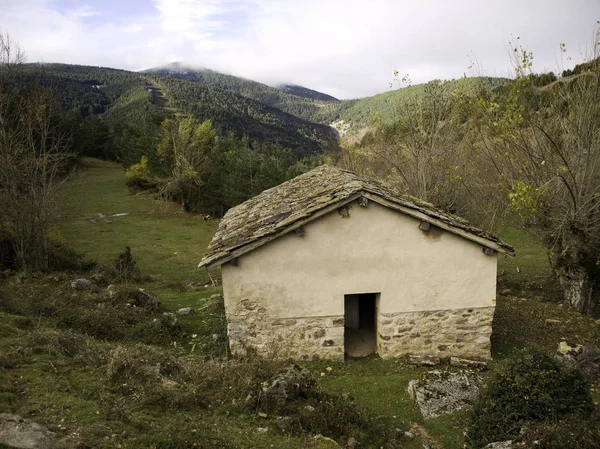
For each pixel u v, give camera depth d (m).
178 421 5.41
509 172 12.09
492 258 9.20
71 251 19.30
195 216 39.69
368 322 10.89
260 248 8.79
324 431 5.85
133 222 35.53
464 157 16.89
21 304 10.52
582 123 10.91
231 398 6.27
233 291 8.92
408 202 8.88
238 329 9.06
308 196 9.91
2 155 16.19
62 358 6.84
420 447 6.20
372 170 20.08
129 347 8.45
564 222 10.84
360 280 9.05
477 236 8.89
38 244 16.45
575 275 12.19
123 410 5.43
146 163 45.19
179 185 39.97
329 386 8.19
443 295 9.23
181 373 7.07
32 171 17.19
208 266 8.64
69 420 4.97
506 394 5.94
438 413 7.10
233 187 37.72
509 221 14.30
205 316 12.77
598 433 5.03
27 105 19.92
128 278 17.52
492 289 9.30
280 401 6.24
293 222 8.52
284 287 8.96
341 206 8.70
